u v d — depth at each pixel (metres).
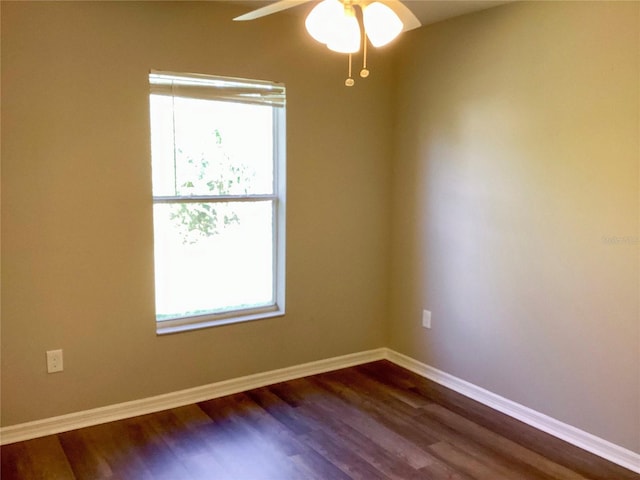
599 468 2.63
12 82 2.60
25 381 2.80
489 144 3.17
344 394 3.43
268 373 3.57
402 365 3.94
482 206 3.25
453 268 3.48
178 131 3.13
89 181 2.83
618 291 2.63
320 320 3.74
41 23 2.64
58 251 2.80
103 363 2.99
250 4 3.11
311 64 3.43
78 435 2.87
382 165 3.84
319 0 3.03
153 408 3.17
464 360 3.46
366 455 2.71
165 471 2.55
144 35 2.89
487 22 3.11
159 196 3.11
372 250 3.89
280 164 3.46
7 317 2.72
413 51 3.61
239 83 3.21
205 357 3.31
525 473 2.57
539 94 2.88
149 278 3.06
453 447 2.80
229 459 2.66
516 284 3.09
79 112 2.77
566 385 2.89
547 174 2.88
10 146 2.62
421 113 3.60
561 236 2.84
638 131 2.49
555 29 2.78
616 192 2.60
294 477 2.52
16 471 2.53
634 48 2.48
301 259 3.59
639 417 2.60
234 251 3.44
